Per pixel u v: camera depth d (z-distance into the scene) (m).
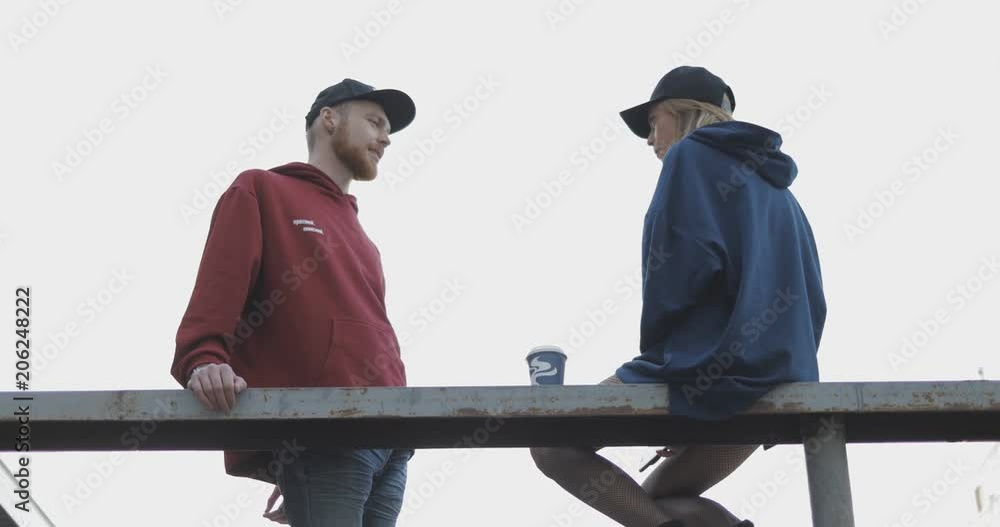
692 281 4.31
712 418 4.05
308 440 4.32
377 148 5.41
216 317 4.52
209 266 4.64
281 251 4.83
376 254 5.21
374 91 5.46
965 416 4.11
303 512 4.44
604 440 4.34
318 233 4.92
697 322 4.33
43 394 4.01
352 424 4.23
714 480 4.68
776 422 4.20
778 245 4.50
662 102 4.93
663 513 4.48
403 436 4.32
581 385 4.07
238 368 4.69
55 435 4.17
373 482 4.93
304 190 5.09
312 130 5.45
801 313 4.36
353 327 4.78
